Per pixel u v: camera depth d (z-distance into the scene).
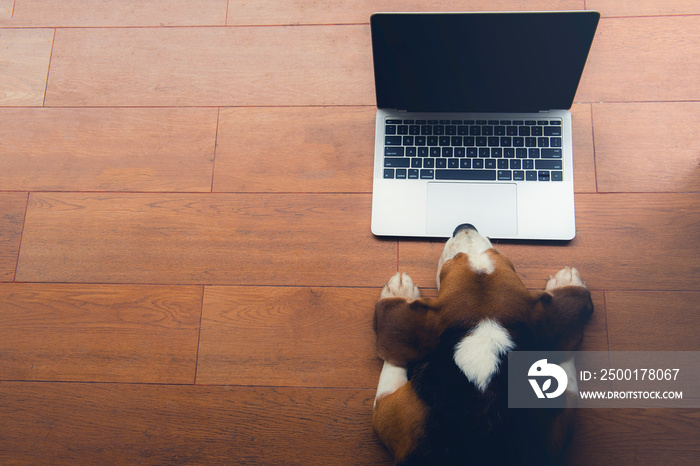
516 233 1.26
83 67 1.46
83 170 1.40
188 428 1.25
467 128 1.29
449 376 0.98
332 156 1.36
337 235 1.32
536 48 1.16
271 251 1.32
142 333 1.30
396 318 1.14
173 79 1.44
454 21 1.15
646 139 1.32
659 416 1.20
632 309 1.24
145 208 1.37
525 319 1.00
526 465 0.93
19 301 1.33
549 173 1.27
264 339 1.28
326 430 1.23
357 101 1.39
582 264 1.27
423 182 1.28
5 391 1.29
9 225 1.38
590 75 1.36
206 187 1.37
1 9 1.50
